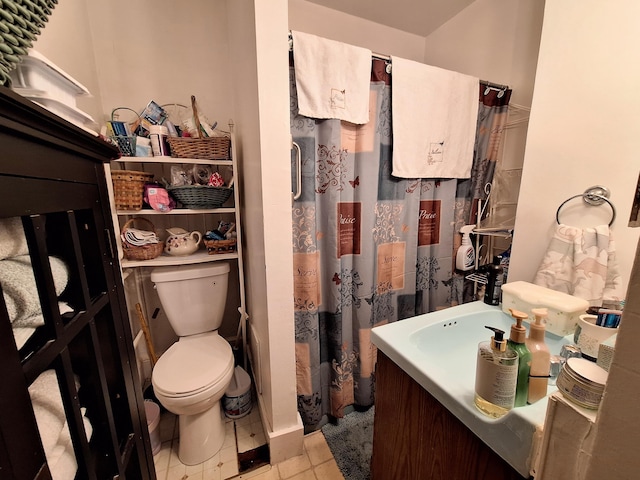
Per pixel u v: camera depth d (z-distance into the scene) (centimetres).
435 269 163
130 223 147
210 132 145
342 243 134
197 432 124
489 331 96
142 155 132
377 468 94
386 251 148
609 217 82
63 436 46
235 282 185
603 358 46
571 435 37
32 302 39
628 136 77
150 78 154
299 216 121
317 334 133
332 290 133
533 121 98
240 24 116
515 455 48
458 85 140
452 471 63
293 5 161
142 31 149
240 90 129
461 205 163
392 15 177
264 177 98
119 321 67
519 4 142
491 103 153
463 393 59
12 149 35
